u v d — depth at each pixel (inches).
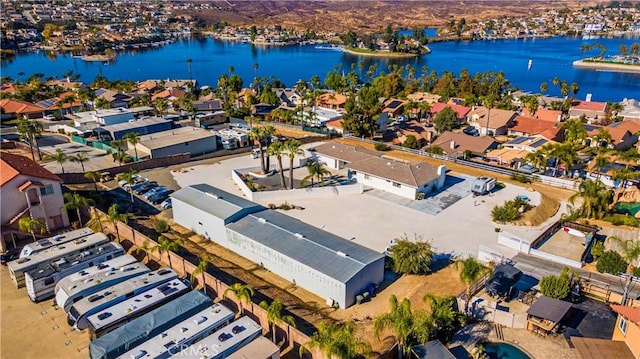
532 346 1471.5
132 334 1402.6
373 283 1793.8
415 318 1430.9
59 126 4296.3
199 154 3710.6
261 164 3100.4
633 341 1283.2
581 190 2630.4
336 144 3430.1
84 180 2970.0
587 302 1688.0
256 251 1978.3
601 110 5147.6
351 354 1301.7
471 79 6830.7
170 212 2549.2
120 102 5541.3
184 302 1565.0
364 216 2466.8
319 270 1722.4
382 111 4606.3
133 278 1722.4
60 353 1444.4
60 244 1973.4
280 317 1472.7
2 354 1439.5
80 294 1619.1
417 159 3526.1
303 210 2544.3
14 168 2174.0
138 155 3528.5
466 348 1461.6
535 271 1904.5
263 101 5910.4
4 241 2074.3
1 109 4731.8
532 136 4052.7
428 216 2463.1
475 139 3858.3
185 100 5305.1
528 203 2615.7
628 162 2999.5
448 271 1918.1
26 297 1739.7
